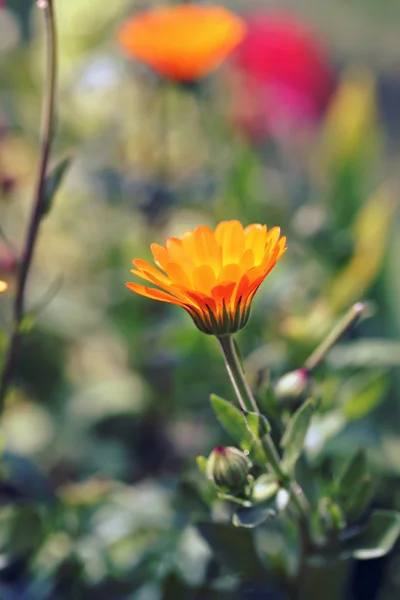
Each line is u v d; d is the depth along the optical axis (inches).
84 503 28.1
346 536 23.7
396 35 78.2
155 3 41.1
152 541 27.8
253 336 31.7
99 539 27.8
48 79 23.9
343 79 51.2
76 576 27.6
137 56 33.1
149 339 32.3
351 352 30.0
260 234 20.7
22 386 33.7
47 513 27.7
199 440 32.6
